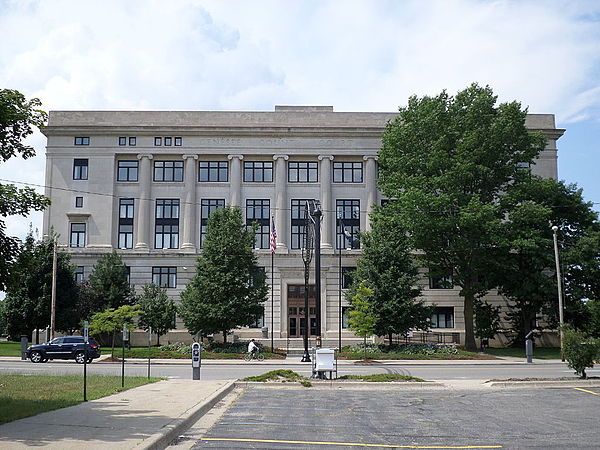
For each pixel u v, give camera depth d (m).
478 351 46.41
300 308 57.09
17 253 14.72
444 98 47.81
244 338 54.97
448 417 15.38
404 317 44.38
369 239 47.44
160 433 11.42
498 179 47.09
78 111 59.31
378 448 11.23
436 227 44.47
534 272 47.97
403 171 47.81
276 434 12.56
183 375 28.58
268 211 59.19
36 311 48.12
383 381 23.67
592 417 15.48
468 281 47.12
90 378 23.72
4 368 31.70
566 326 25.56
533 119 59.88
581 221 50.28
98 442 10.36
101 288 51.69
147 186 58.62
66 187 58.38
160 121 59.75
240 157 59.12
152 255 57.12
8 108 14.34
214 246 46.06
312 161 60.19
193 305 45.19
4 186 14.13
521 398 19.47
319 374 24.62
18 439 10.61
